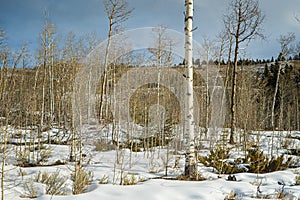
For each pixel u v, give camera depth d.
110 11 14.33
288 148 9.73
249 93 10.62
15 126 6.26
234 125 10.73
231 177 4.68
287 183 4.66
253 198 3.59
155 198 3.20
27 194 3.30
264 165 5.76
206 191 3.59
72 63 6.51
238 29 11.47
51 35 15.73
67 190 3.64
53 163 5.77
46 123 10.77
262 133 12.00
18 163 5.39
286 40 17.27
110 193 3.33
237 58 11.48
